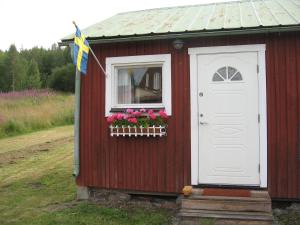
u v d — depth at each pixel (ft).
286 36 20.72
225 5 28.32
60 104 78.43
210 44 21.72
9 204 23.57
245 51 21.22
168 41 22.43
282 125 20.72
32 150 44.19
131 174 23.15
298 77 20.56
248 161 21.33
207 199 19.54
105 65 23.58
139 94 23.57
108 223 19.34
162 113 22.12
